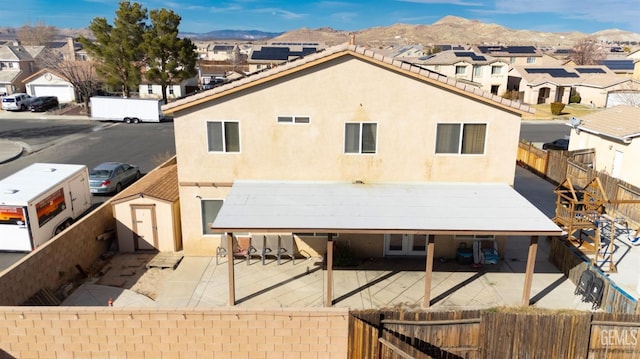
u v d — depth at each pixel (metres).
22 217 16.69
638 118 26.48
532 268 13.42
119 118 47.19
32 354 10.85
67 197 19.41
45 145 36.31
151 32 50.31
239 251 16.53
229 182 16.33
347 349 10.80
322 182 16.33
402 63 15.07
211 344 10.85
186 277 15.45
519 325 10.43
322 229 12.95
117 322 10.66
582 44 92.19
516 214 13.99
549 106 59.31
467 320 10.42
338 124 15.84
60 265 14.35
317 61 15.04
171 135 40.66
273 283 15.05
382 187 16.02
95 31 50.88
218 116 15.71
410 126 15.86
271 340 10.81
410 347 10.09
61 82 59.03
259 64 65.75
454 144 16.09
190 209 16.55
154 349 10.90
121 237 17.22
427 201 14.86
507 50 82.81
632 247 18.11
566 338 10.49
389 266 16.23
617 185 21.89
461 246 16.64
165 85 52.91
